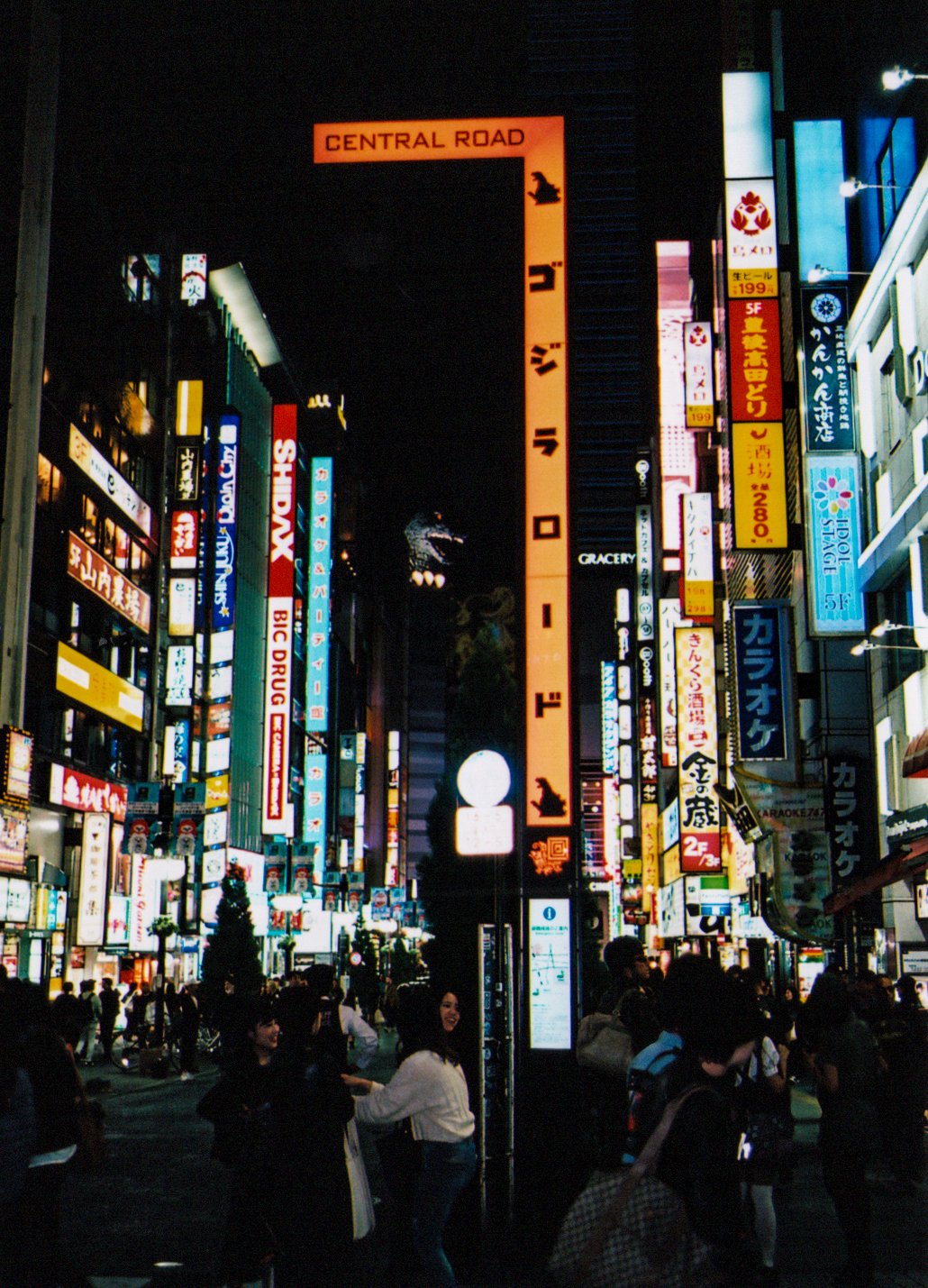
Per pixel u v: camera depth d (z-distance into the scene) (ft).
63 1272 22.61
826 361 98.17
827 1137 31.96
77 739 155.84
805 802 105.50
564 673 39.70
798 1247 37.01
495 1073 36.83
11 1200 19.77
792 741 109.50
